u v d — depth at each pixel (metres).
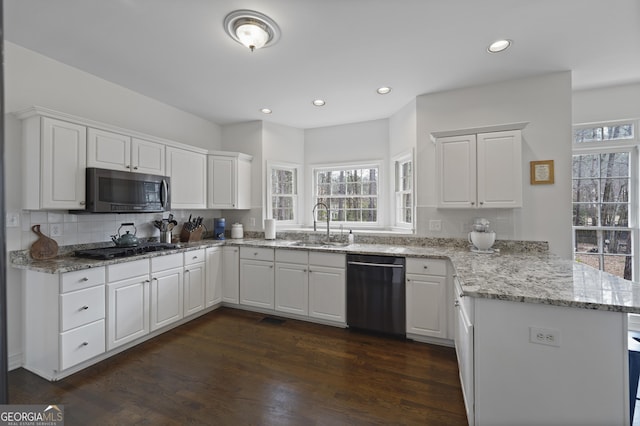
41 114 2.19
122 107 3.05
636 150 3.01
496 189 2.70
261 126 4.13
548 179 2.76
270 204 4.24
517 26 2.04
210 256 3.50
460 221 3.10
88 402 1.88
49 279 2.13
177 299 3.04
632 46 2.29
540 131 2.79
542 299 1.37
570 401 1.36
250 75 2.79
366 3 1.81
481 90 2.99
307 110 3.74
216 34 2.14
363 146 4.16
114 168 2.68
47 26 2.05
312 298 3.20
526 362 1.42
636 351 1.58
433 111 3.18
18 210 2.29
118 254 2.55
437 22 2.00
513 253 2.77
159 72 2.74
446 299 2.65
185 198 3.47
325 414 1.78
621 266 3.09
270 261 3.42
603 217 3.15
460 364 2.04
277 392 1.99
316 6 1.84
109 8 1.87
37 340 2.18
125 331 2.52
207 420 1.72
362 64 2.57
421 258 2.73
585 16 1.93
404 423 1.71
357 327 3.03
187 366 2.31
